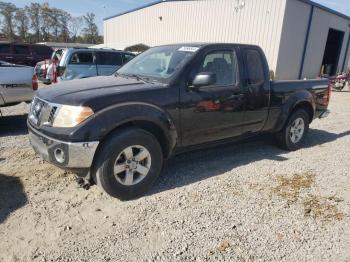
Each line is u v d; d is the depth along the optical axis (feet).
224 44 15.20
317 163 17.34
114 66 38.32
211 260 9.24
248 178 14.78
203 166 16.03
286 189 13.82
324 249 10.00
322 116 21.57
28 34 233.14
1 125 23.03
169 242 9.95
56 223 10.61
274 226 11.05
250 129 16.63
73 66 36.04
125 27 106.63
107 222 10.82
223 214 11.60
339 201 13.02
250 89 15.88
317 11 67.72
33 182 13.30
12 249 9.27
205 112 14.11
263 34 63.10
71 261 8.92
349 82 58.39
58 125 11.23
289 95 18.13
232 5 67.82
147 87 12.68
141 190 12.57
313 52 71.72
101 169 11.55
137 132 12.04
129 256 9.25
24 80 21.66
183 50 14.69
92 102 11.21
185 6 79.20
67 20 242.99
